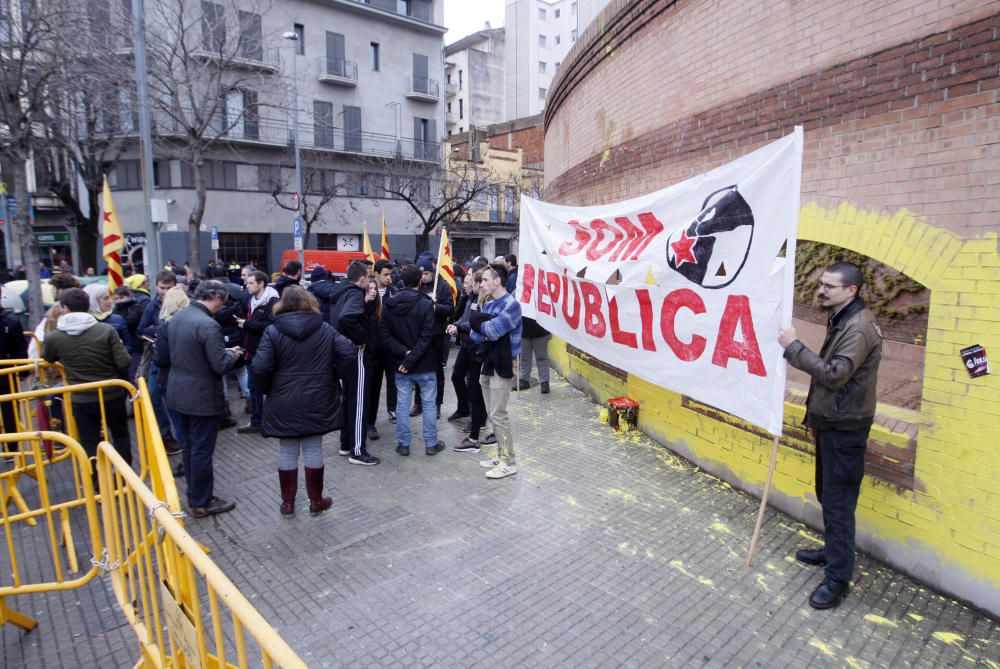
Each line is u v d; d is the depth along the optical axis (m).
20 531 4.72
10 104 9.34
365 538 4.46
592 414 7.52
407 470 5.79
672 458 5.93
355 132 36.53
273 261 33.00
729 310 4.11
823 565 3.95
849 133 4.07
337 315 5.98
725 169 4.21
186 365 4.74
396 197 37.47
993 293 3.24
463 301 8.73
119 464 2.99
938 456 3.54
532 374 10.17
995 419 3.25
